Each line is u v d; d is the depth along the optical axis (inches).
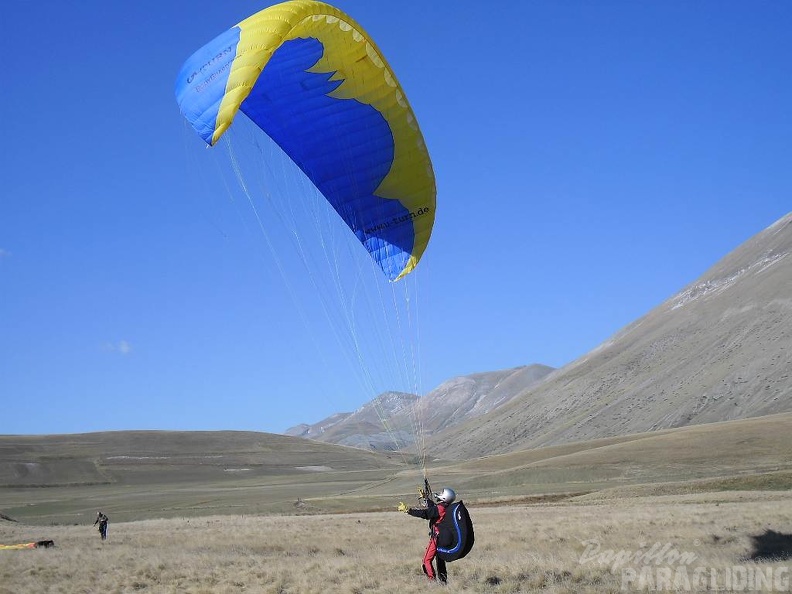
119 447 7691.9
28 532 1777.8
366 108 846.5
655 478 2893.7
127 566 803.4
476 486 3307.1
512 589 562.6
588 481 3056.1
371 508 2591.0
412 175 887.7
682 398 7086.6
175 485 6087.6
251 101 839.7
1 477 6220.5
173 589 637.3
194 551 1001.5
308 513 2620.6
